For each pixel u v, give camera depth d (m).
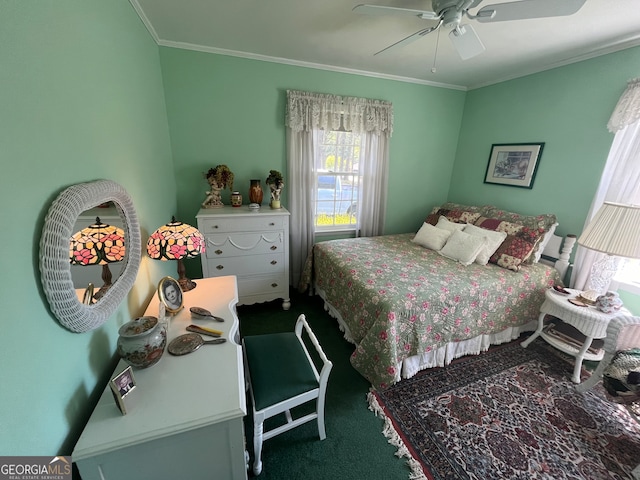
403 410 1.65
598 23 1.77
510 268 2.28
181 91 2.43
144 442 0.80
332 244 2.84
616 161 2.10
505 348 2.26
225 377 1.01
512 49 2.22
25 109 0.67
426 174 3.62
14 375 0.61
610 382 1.54
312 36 2.11
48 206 0.75
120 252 1.15
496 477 1.31
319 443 1.45
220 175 2.55
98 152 1.07
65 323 0.77
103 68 1.14
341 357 2.11
